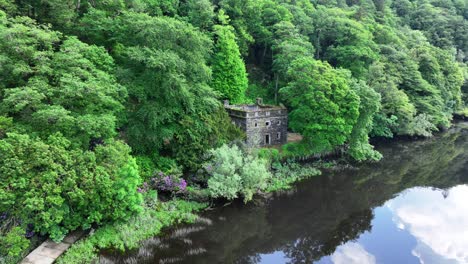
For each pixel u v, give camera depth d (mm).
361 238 28484
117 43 37719
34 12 38656
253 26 66688
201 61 36969
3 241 20062
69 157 23000
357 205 34875
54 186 21594
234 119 45219
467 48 103375
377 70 60969
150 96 33688
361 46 64438
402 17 109938
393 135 63906
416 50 74562
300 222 30844
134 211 27062
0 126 22453
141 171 31594
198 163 34219
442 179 43531
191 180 33688
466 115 81688
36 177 21344
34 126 24344
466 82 85938
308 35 72625
